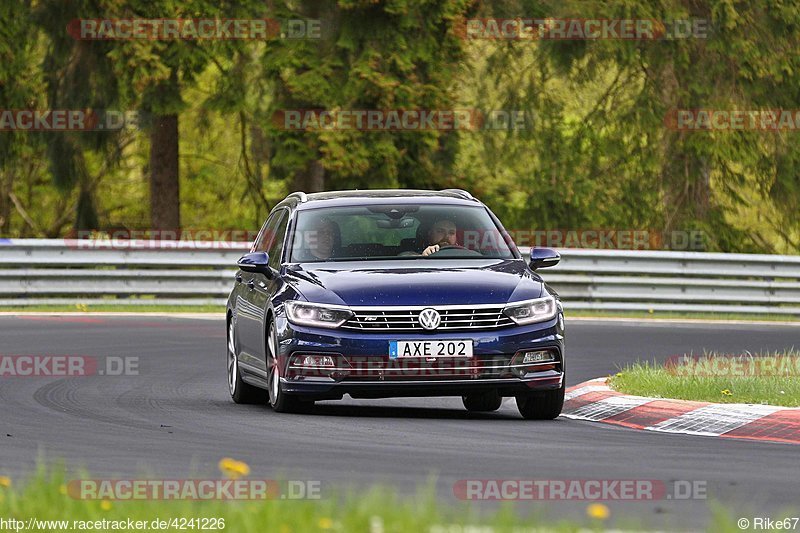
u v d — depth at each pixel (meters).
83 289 74.56
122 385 42.47
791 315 81.75
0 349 52.72
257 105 107.25
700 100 112.06
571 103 124.38
